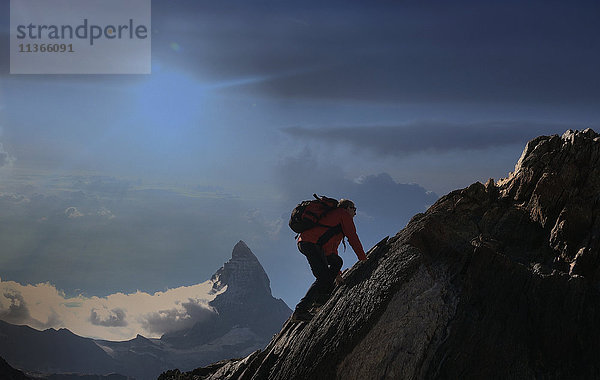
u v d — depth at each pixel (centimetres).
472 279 734
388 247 817
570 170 852
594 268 752
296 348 770
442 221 827
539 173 877
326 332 753
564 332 687
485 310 711
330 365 720
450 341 691
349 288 796
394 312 725
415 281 744
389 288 744
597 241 767
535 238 820
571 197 827
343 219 835
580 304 703
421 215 858
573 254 780
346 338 727
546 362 671
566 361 669
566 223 799
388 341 710
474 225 837
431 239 795
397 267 762
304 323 820
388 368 695
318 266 830
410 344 702
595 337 677
